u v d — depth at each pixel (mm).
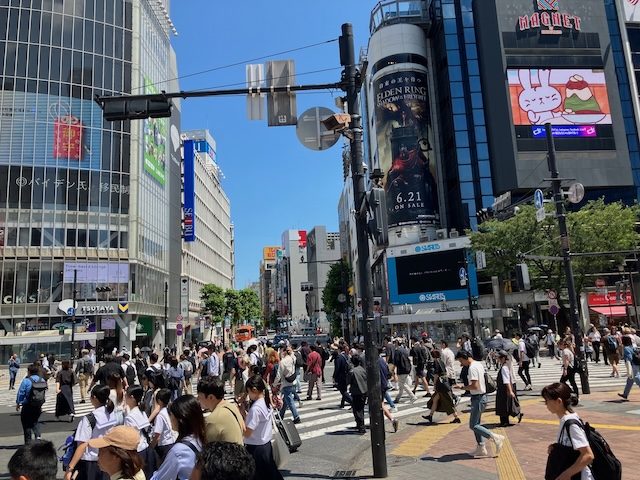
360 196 7902
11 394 24000
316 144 8125
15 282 45125
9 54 47188
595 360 24703
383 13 60781
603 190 54125
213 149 112250
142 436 5625
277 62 8273
